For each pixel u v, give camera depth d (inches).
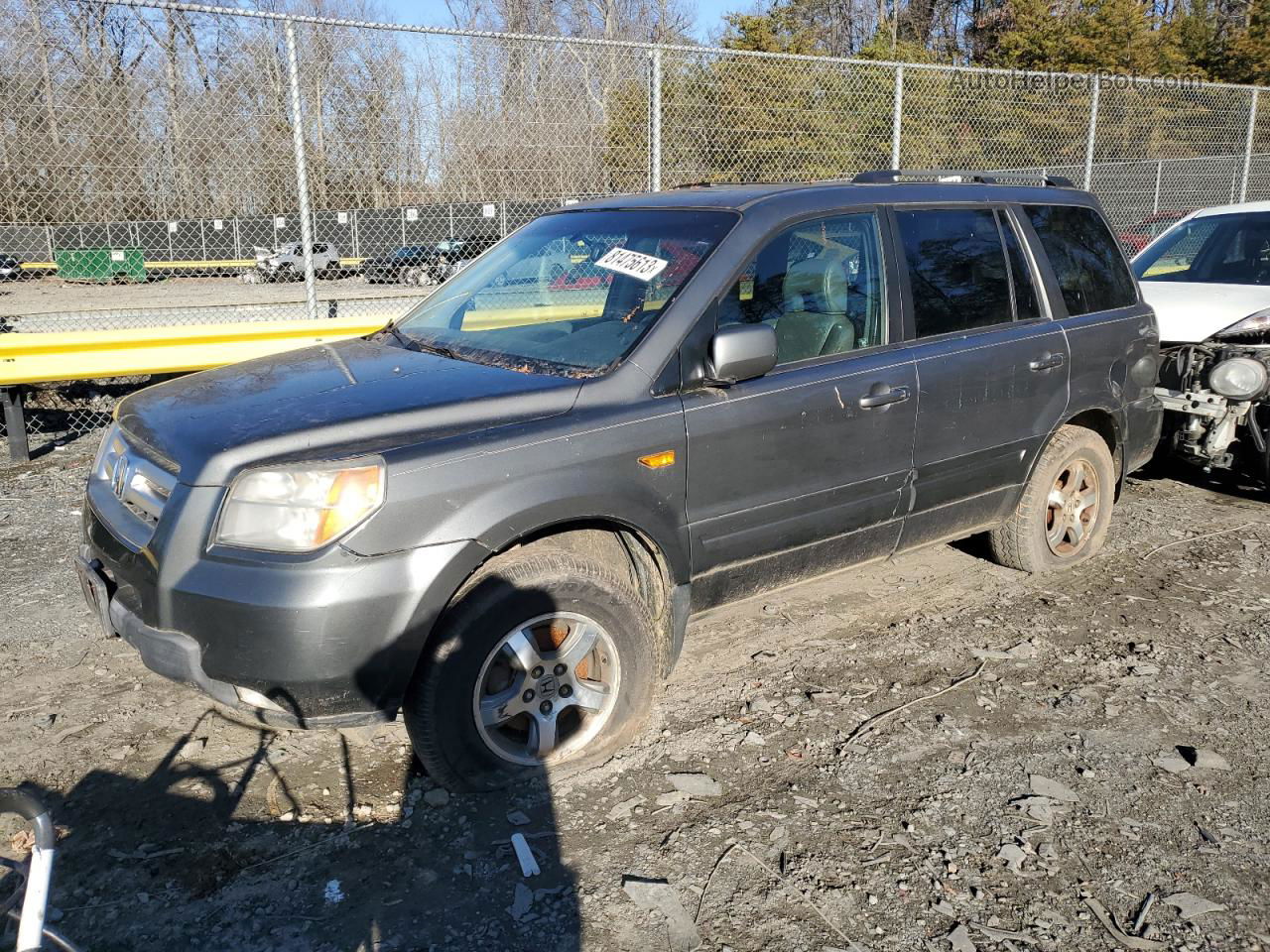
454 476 110.3
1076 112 458.9
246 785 123.3
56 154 262.1
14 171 258.8
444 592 109.5
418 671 113.0
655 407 125.5
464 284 166.4
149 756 129.6
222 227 289.1
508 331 145.3
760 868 108.8
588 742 126.4
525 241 167.2
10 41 250.8
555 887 105.8
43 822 70.2
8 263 291.3
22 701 143.3
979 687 149.5
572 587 118.8
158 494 114.5
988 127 423.2
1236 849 112.7
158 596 108.9
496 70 302.2
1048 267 178.9
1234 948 97.7
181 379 144.9
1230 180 502.6
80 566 124.0
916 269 158.6
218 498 107.2
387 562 106.3
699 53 315.3
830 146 366.3
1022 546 184.9
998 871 108.7
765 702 144.2
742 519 135.6
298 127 278.2
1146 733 137.2
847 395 143.6
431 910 102.3
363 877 107.3
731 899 103.9
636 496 123.1
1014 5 1330.0
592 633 122.8
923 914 102.0
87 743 132.5
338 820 116.6
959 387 158.6
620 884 106.3
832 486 144.8
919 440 154.6
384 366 135.8
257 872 107.9
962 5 1726.1
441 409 116.3
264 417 116.0
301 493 105.6
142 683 149.3
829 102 363.6
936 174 178.5
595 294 142.7
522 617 116.5
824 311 146.5
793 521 141.6
